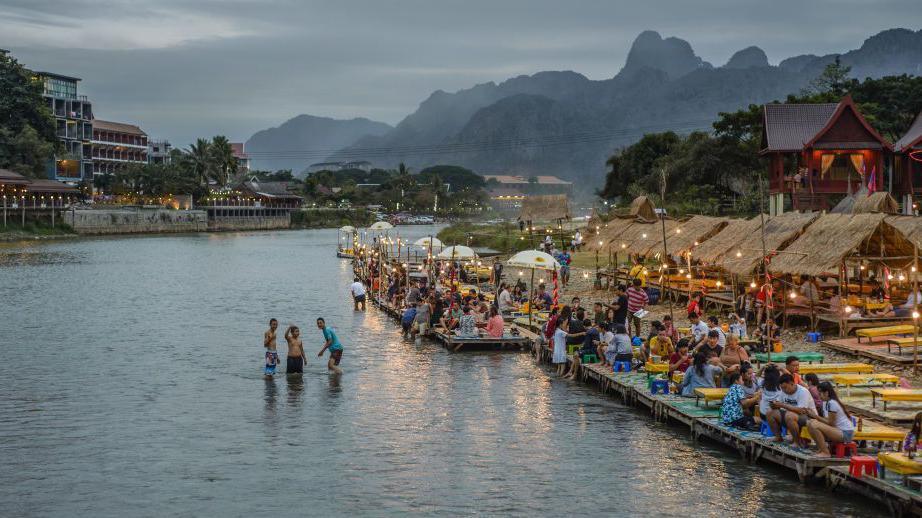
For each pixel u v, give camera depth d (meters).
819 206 62.84
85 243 136.12
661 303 46.62
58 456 22.39
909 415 20.88
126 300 58.94
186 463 21.78
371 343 39.56
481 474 20.80
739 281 42.66
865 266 37.38
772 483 19.50
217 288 68.12
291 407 27.41
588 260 77.44
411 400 28.25
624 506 18.58
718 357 25.47
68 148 195.50
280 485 20.14
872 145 62.19
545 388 29.83
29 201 148.38
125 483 20.33
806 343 32.91
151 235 172.50
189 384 30.84
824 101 94.38
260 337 42.06
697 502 18.62
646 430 24.27
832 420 19.19
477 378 31.52
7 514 18.41
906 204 63.66
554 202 104.12
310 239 161.38
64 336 42.22
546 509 18.50
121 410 27.09
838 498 18.47
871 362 28.94
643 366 29.58
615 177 128.50
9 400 28.39
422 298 44.94
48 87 191.25
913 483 16.73
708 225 44.97
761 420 21.09
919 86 96.75
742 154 96.12
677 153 110.19
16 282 71.81
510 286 53.94
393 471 21.09
